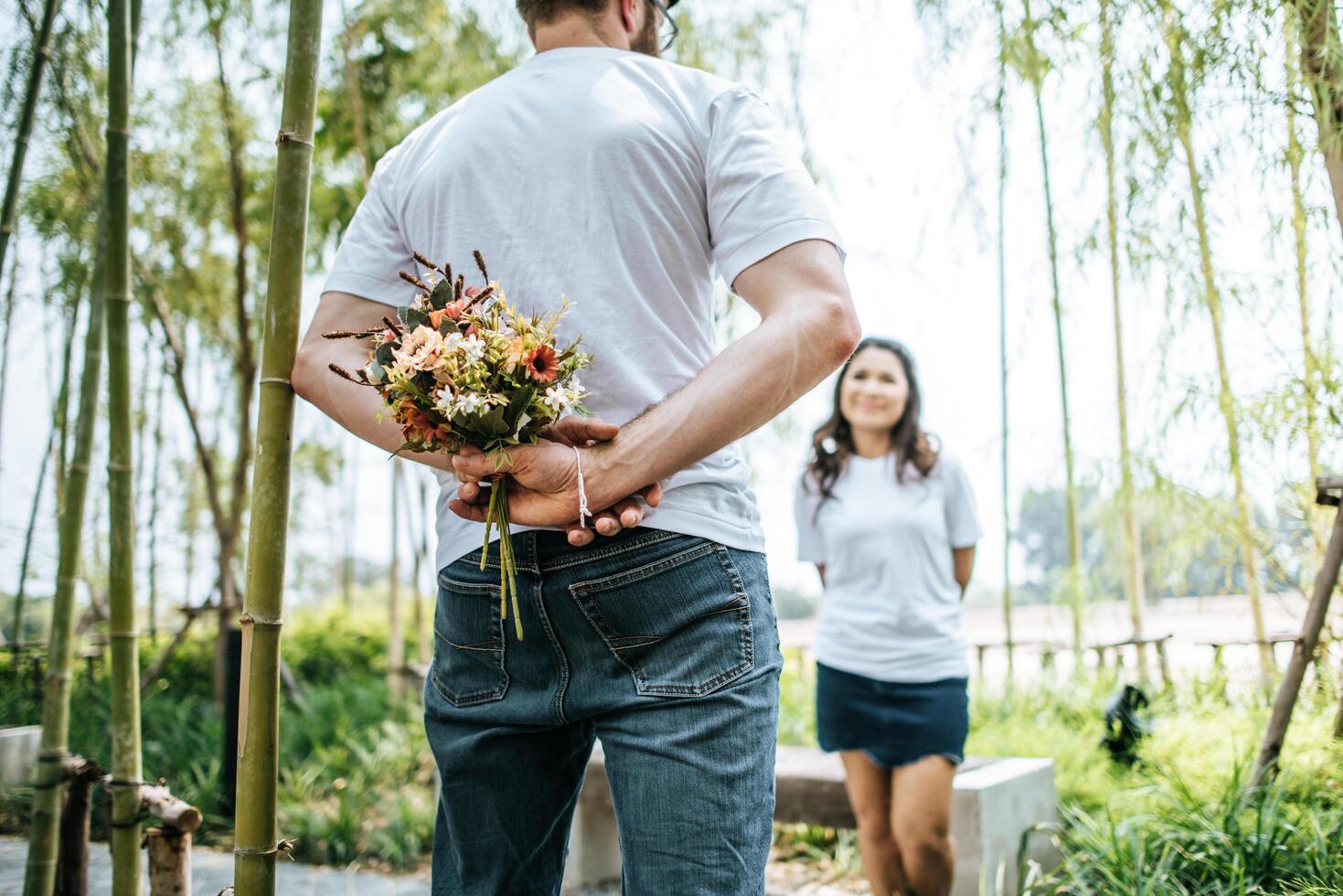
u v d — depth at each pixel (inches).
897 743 105.3
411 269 50.5
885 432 114.3
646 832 40.8
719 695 41.4
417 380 39.6
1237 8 82.0
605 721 42.9
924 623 106.4
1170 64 87.8
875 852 109.0
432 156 48.1
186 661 242.7
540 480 39.9
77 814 82.5
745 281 42.9
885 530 108.5
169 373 210.7
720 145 44.6
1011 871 111.3
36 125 128.4
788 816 119.4
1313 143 88.6
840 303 41.1
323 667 275.6
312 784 170.1
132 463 73.4
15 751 147.6
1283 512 112.7
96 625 218.5
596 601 42.1
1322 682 105.5
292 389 47.1
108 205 71.7
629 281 43.4
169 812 71.0
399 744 188.7
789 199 42.8
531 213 44.4
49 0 96.7
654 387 43.3
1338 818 89.0
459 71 171.0
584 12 48.7
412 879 135.1
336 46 178.4
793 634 315.9
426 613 364.2
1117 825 104.7
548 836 47.8
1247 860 88.7
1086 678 180.2
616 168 43.6
